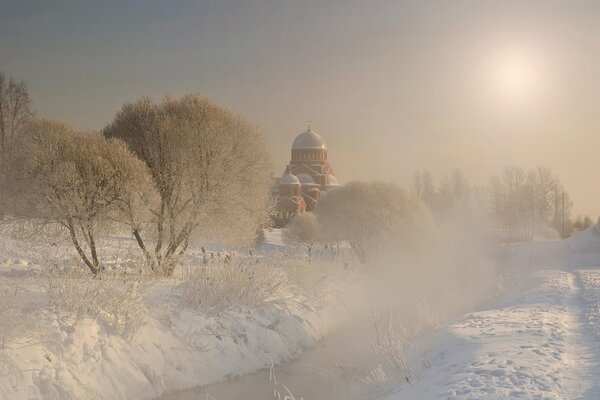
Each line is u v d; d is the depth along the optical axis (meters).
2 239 29.02
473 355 10.79
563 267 46.62
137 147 25.95
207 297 17.00
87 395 11.12
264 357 16.09
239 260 21.08
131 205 22.50
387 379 10.80
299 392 13.07
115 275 15.77
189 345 14.62
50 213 21.12
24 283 14.91
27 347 11.09
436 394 8.47
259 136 27.16
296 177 113.19
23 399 10.02
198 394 13.18
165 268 19.23
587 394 7.79
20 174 22.16
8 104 49.91
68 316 12.62
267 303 18.94
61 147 22.02
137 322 13.66
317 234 47.31
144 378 12.69
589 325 13.84
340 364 14.29
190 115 26.14
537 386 8.24
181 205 24.86
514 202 104.06
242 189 26.52
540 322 14.33
